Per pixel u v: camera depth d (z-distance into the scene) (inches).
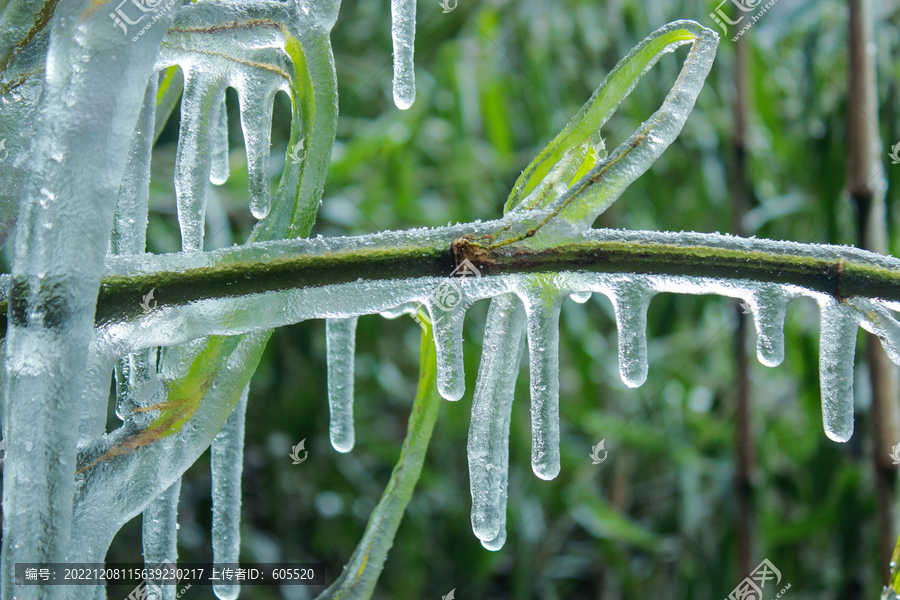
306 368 53.6
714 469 53.3
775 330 20.8
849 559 43.8
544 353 21.0
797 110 52.6
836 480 47.8
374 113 57.1
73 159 19.3
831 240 43.1
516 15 54.7
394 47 21.7
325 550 57.5
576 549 69.1
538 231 20.5
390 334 60.3
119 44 19.5
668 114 20.8
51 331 19.2
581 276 20.9
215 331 20.4
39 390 19.2
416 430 21.6
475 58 52.2
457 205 54.4
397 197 52.5
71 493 19.2
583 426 53.6
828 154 43.4
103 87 19.4
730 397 57.7
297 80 21.2
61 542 19.2
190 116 21.7
